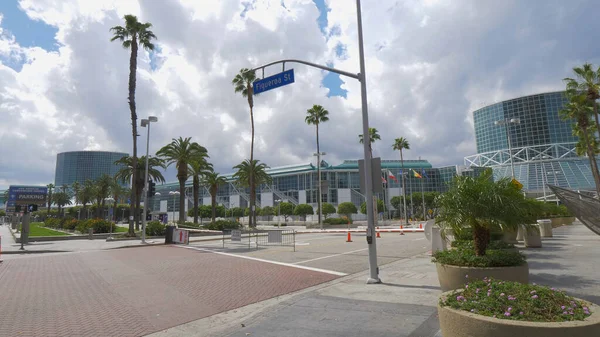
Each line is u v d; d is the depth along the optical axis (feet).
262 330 18.69
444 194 26.11
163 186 505.66
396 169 363.35
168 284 32.45
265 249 63.87
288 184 387.96
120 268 43.11
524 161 335.26
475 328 11.68
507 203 23.99
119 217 349.41
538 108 365.61
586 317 11.37
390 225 184.34
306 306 23.11
